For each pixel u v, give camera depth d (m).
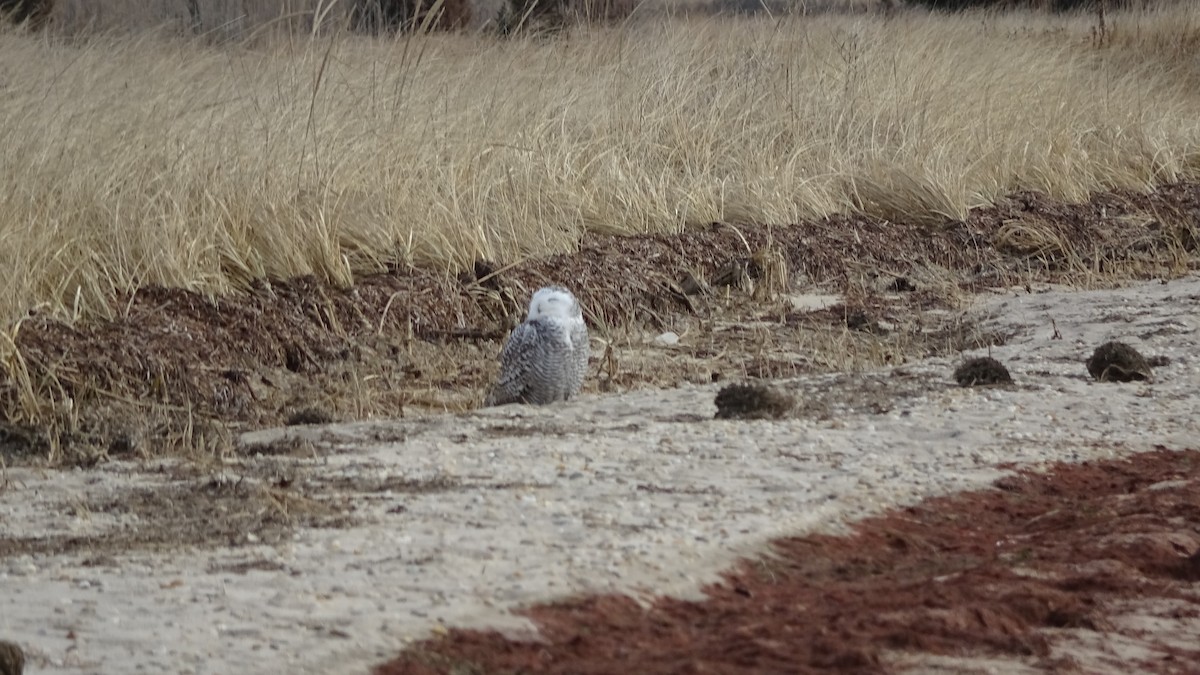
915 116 39.41
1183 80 55.91
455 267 28.66
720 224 33.66
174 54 32.31
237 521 14.86
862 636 11.91
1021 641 11.99
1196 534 14.94
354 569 13.12
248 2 34.59
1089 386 21.48
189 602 12.27
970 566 13.98
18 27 34.28
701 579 13.13
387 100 31.00
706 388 22.38
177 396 22.22
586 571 13.09
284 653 11.13
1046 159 40.47
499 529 14.35
